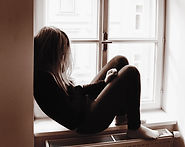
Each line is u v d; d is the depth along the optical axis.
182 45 2.37
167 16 2.55
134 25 2.60
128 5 2.57
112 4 2.53
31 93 1.86
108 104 2.11
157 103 2.68
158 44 2.60
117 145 2.21
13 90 1.83
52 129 2.25
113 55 2.57
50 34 2.00
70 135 2.27
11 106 1.84
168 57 2.56
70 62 2.10
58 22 2.43
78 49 2.49
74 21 2.45
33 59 1.85
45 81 1.96
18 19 1.77
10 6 1.75
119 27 2.56
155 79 2.65
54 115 2.04
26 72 1.83
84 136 2.28
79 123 2.10
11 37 1.77
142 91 2.72
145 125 2.39
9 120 1.85
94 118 2.10
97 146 2.17
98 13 2.43
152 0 2.61
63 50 2.03
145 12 2.61
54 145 2.16
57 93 1.98
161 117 2.52
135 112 2.19
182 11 2.35
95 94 2.25
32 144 1.91
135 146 2.26
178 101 2.44
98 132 2.18
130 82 2.13
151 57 2.67
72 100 2.07
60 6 2.42
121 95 2.13
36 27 2.34
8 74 1.80
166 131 2.39
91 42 2.44
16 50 1.79
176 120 2.47
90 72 2.54
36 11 2.32
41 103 2.01
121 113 2.30
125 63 2.31
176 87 2.46
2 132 1.85
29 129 1.89
